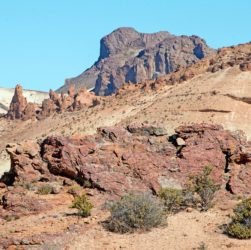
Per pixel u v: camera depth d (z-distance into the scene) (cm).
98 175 3569
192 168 3703
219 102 12975
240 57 16638
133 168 3631
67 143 3712
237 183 3634
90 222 3098
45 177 3669
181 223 3089
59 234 2944
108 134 3819
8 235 2944
